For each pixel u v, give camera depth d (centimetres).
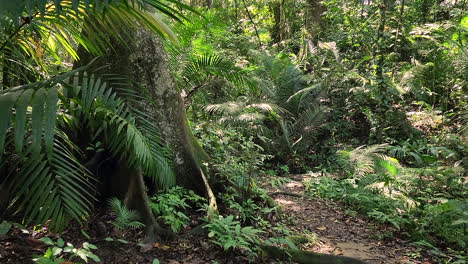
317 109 858
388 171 588
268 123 891
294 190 654
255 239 377
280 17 1546
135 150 320
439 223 477
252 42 1218
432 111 906
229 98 826
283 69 953
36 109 193
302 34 1329
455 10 888
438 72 912
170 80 437
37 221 256
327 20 1306
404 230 494
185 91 645
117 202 361
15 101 193
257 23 1566
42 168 259
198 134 613
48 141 190
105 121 344
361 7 1205
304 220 515
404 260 411
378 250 435
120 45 401
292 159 828
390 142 855
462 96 872
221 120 731
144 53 412
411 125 884
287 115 913
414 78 919
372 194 574
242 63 933
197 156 468
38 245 324
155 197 406
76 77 265
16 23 171
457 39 873
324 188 642
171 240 371
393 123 888
